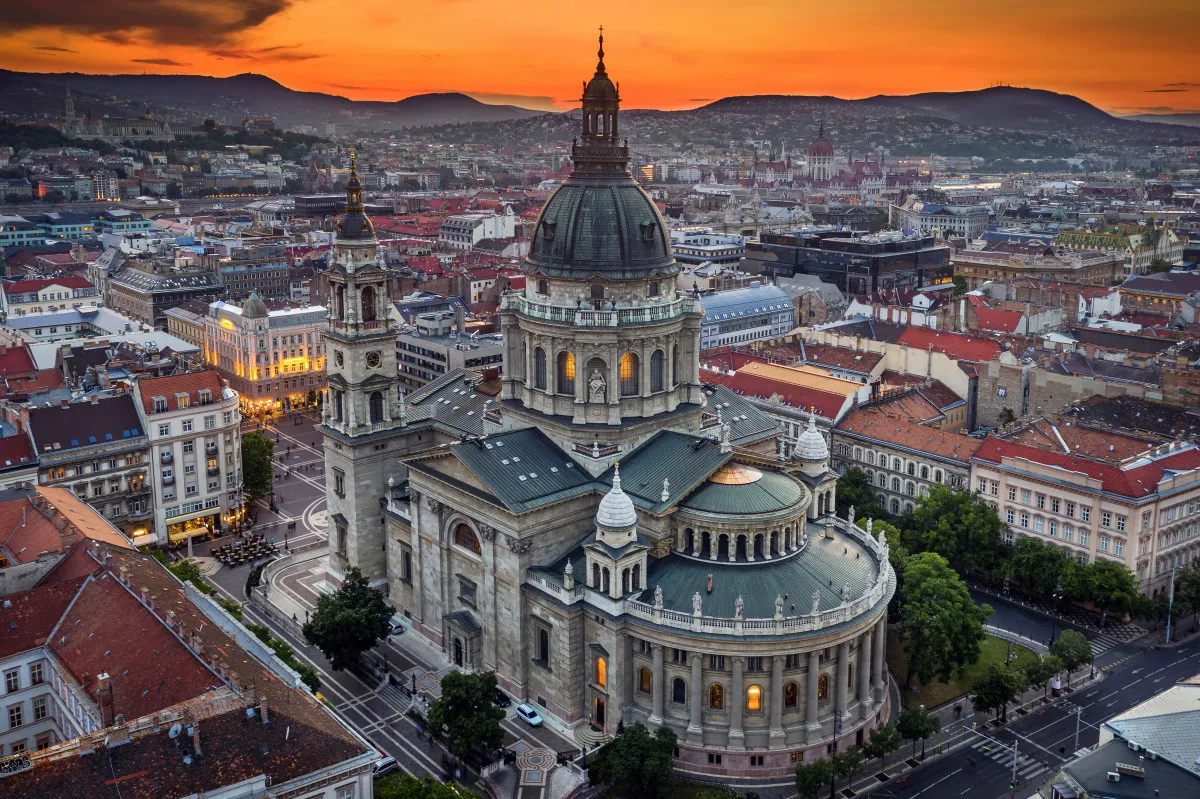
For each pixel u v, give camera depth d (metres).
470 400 175.00
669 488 131.25
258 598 167.75
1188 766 93.31
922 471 191.50
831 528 139.62
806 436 144.75
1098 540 164.38
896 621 149.88
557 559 136.38
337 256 159.50
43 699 119.88
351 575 146.12
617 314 138.38
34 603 121.44
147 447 188.12
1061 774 95.69
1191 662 148.75
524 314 145.12
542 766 123.56
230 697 97.19
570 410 143.75
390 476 166.62
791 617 118.25
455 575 144.88
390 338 163.25
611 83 144.88
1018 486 174.25
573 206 144.25
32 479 176.88
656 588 122.44
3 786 85.50
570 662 128.75
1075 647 138.00
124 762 89.62
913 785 120.38
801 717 122.50
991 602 168.38
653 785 115.50
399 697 139.00
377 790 105.56
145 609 116.06
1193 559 171.38
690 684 121.38
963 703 137.88
